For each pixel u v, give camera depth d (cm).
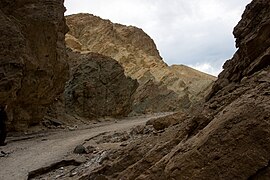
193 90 6775
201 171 575
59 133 2367
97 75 4006
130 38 8188
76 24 7744
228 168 553
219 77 1170
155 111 5734
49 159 1398
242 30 1094
